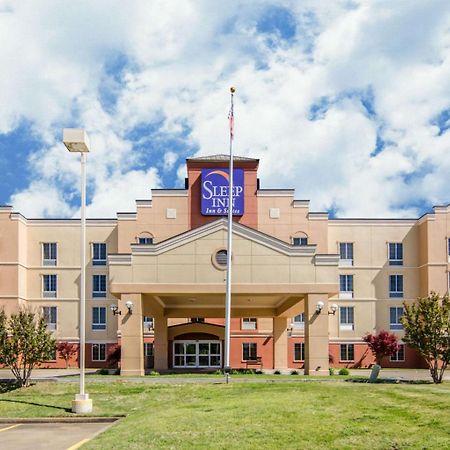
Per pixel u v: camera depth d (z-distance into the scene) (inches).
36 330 1317.7
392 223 2354.8
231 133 1470.2
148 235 2297.0
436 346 1240.8
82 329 959.0
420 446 572.1
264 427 681.6
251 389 1074.1
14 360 1263.5
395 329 2310.5
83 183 972.6
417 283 2331.4
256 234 1514.5
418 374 1692.9
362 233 2347.4
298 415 745.6
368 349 2295.8
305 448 583.8
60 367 2288.4
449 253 2262.6
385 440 603.2
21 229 2303.2
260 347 2260.1
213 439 632.4
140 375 1457.9
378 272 2332.7
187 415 789.2
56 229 2364.7
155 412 856.9
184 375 1460.4
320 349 1481.3
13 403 1036.5
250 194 2320.4
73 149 960.9
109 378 1342.3
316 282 1499.8
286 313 1925.4
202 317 1985.7
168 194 2316.7
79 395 948.0
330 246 2335.1
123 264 1507.1
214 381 1248.8
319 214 2319.1
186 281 1504.7
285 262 1508.4
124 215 2305.6
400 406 798.5
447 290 2241.6
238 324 2273.6
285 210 2317.9
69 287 2343.8
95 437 695.1
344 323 2314.2
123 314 1491.1
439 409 758.5
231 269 1505.9
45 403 1026.1
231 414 773.3
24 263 2324.1
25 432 800.9
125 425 767.1
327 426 676.7
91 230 2364.7
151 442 632.4
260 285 1501.0
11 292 2250.2
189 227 2300.7
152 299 1654.8
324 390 1006.4
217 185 2313.0
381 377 1407.5
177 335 2194.9
